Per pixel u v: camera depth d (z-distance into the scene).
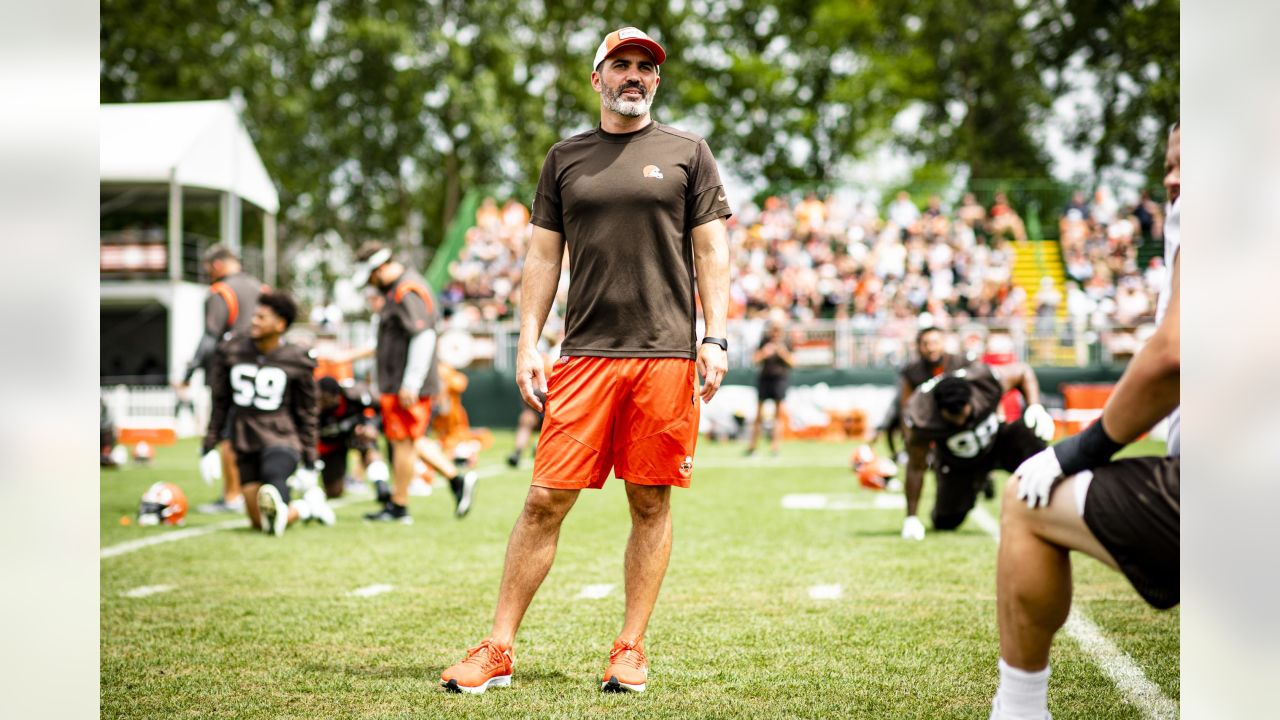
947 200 27.22
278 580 5.43
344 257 38.84
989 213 26.69
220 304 8.77
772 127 38.06
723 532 7.16
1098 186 25.56
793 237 24.00
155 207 23.45
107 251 20.88
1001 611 2.38
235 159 22.22
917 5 38.62
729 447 16.52
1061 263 25.05
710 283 3.46
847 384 18.64
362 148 35.16
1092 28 30.30
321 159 34.81
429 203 39.91
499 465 13.16
